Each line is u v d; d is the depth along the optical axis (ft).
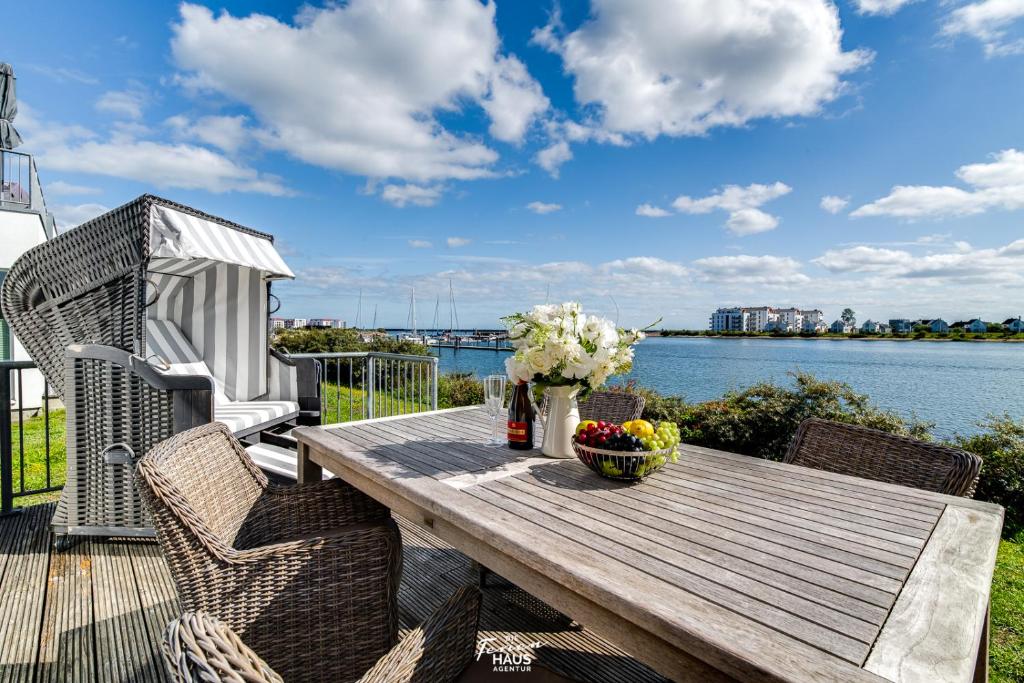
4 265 26.73
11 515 10.19
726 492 4.63
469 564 8.36
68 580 7.80
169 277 13.21
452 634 3.50
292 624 4.38
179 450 5.04
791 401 16.10
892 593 2.89
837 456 6.37
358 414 21.85
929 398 20.81
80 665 5.95
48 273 9.25
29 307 9.89
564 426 5.70
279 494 6.04
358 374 27.17
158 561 8.44
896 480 5.78
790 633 2.48
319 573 4.47
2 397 10.11
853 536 3.70
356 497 6.39
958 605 2.77
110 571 8.09
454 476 5.00
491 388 6.20
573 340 5.38
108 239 9.02
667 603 2.72
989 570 3.21
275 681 2.21
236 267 13.98
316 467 6.97
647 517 3.98
